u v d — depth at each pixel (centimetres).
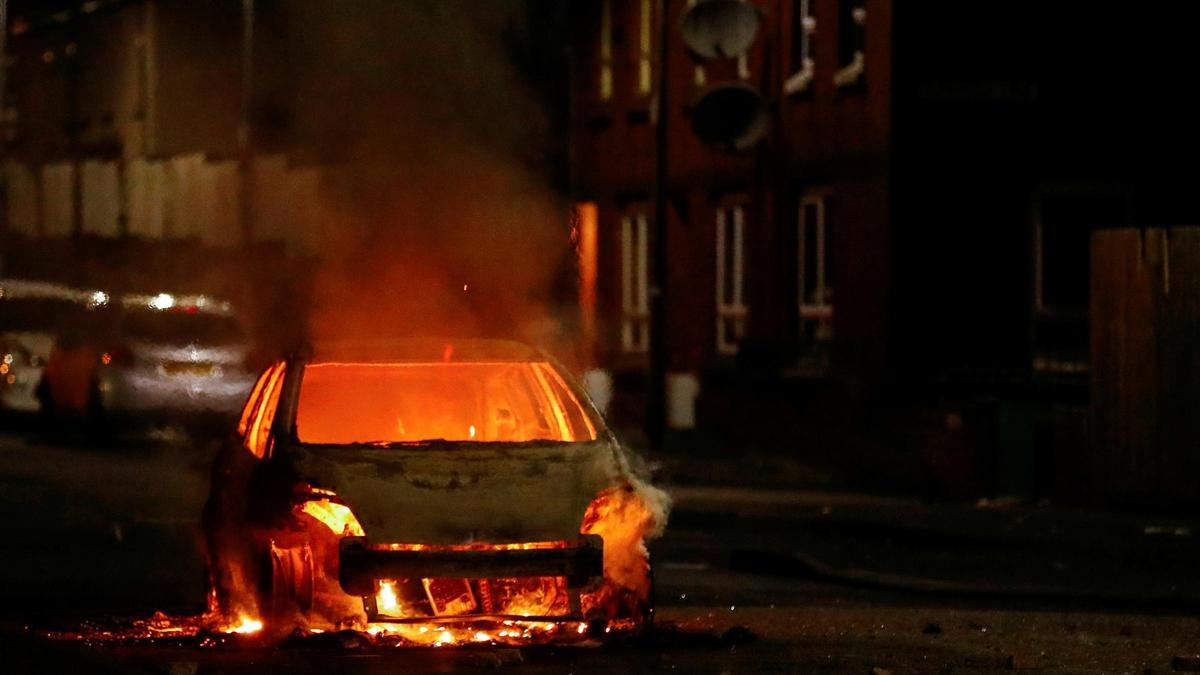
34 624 2753
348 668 2127
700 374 7444
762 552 4200
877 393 6047
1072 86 6100
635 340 8262
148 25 11956
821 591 3653
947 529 4550
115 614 2970
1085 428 5081
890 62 6041
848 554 4328
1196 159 6116
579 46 8619
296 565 2394
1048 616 2967
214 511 2616
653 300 6706
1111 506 4984
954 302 6078
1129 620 2919
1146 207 6116
